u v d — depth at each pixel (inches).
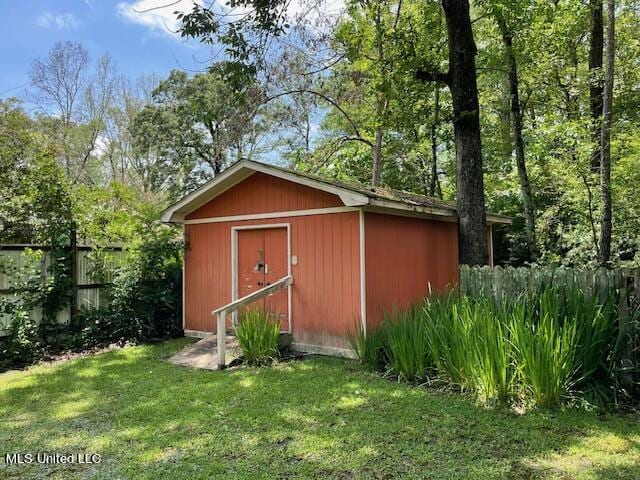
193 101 396.5
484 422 155.7
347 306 263.0
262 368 240.8
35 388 210.1
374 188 341.1
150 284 341.4
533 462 127.4
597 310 180.2
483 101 540.4
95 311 311.0
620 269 185.8
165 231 357.1
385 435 147.7
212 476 123.1
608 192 364.2
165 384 214.1
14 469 130.4
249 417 167.3
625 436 143.6
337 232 268.8
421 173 676.7
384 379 212.1
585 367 176.2
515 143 478.3
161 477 123.5
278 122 662.5
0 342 263.9
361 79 543.5
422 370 205.6
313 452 136.6
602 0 401.4
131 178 1053.8
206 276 336.5
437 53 374.9
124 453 139.6
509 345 176.1
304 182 269.3
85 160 936.3
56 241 293.7
